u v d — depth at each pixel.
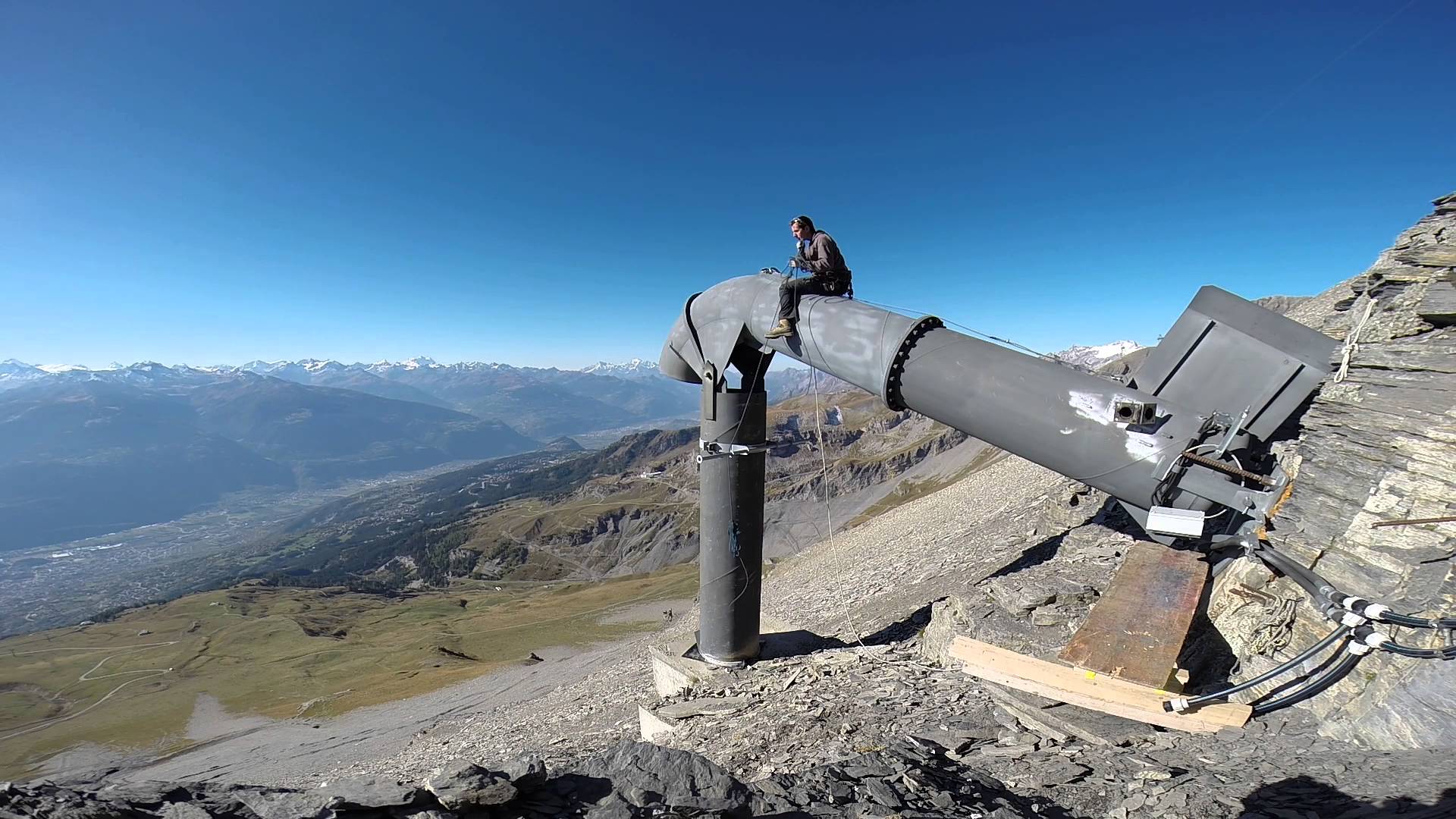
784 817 5.60
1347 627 7.09
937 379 11.24
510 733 34.38
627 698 29.19
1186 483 9.21
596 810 5.18
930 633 14.19
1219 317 9.85
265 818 4.34
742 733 11.38
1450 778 5.04
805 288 13.30
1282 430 9.80
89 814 3.98
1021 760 7.81
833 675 13.56
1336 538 8.01
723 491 15.30
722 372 14.88
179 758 77.19
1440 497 7.12
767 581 54.66
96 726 98.19
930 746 8.37
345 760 57.31
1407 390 8.14
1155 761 7.14
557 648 99.38
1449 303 8.09
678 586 137.50
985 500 38.25
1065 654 8.84
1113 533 14.82
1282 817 5.36
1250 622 8.53
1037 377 10.35
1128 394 9.52
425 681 90.88
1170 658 8.31
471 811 4.84
